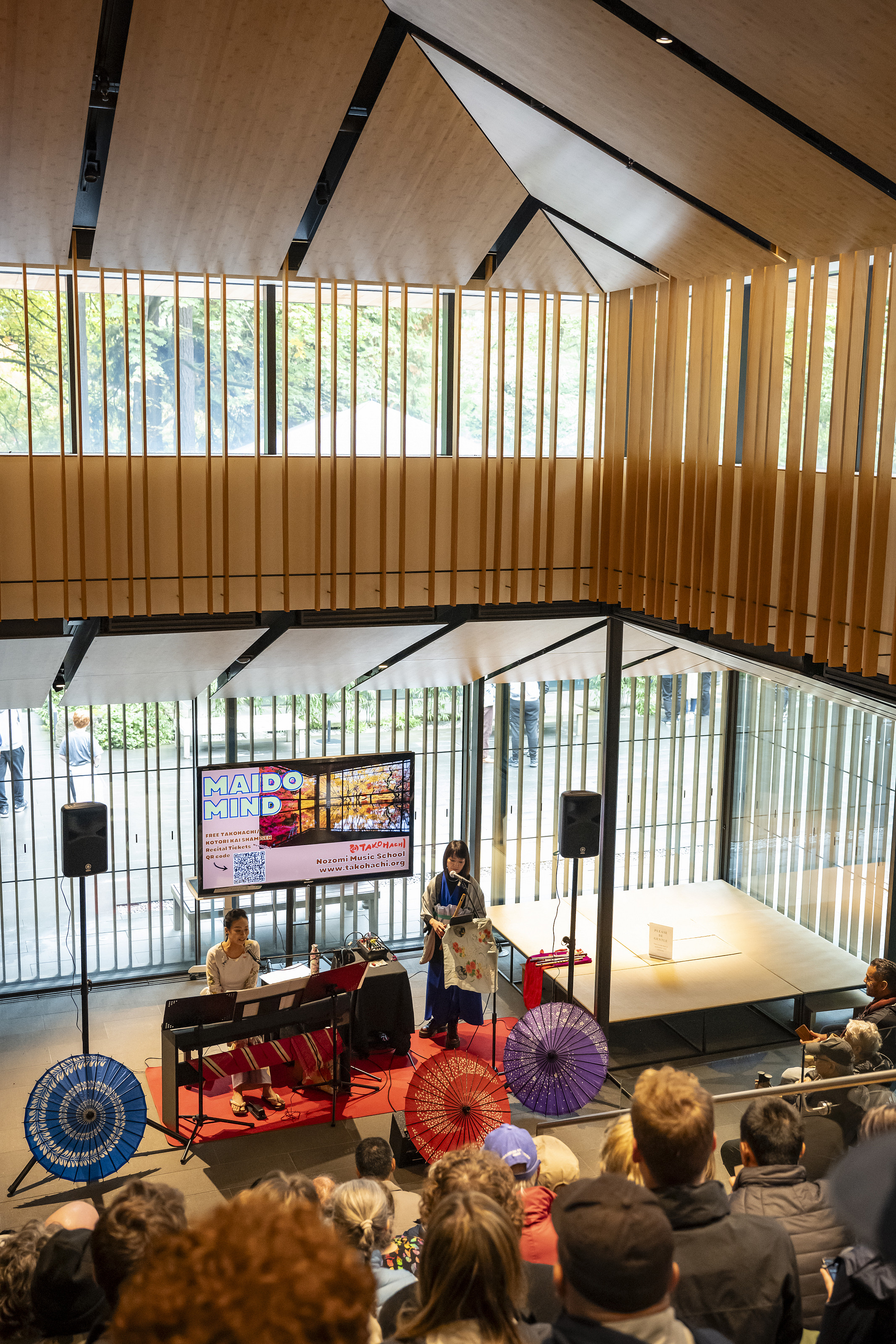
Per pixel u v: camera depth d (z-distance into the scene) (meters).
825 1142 4.77
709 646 6.82
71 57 4.81
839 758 9.27
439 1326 1.76
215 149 5.56
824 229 5.25
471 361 7.91
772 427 6.10
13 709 8.77
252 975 7.72
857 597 5.46
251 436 7.54
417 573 7.56
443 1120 6.09
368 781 9.09
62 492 6.68
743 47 3.95
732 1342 2.13
